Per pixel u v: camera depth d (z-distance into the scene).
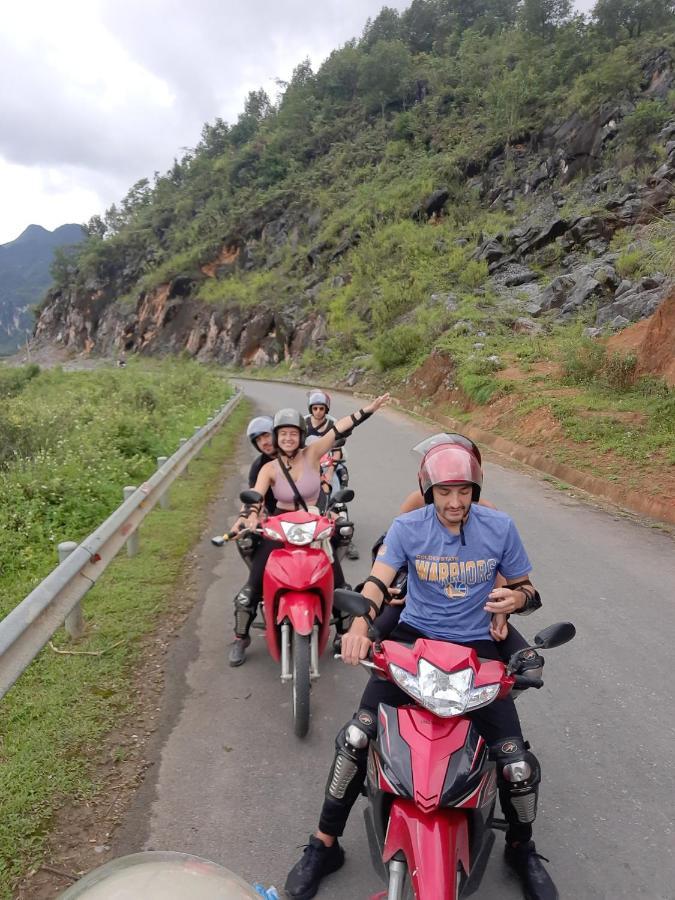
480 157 56.50
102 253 116.62
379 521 9.54
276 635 4.70
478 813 2.49
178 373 31.62
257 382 52.62
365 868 3.22
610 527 9.09
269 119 132.25
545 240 37.00
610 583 7.01
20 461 10.09
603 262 28.88
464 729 2.56
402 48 99.00
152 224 118.81
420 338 32.19
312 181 88.69
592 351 17.61
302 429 5.31
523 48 76.06
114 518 6.57
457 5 121.25
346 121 101.94
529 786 2.78
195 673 5.16
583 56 59.66
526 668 2.79
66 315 125.44
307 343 56.09
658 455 11.53
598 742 4.23
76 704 4.61
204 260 89.94
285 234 83.12
